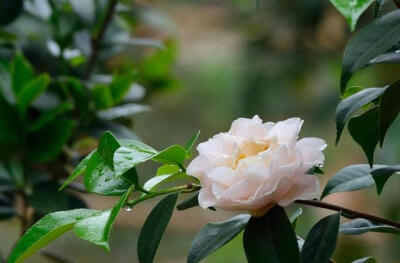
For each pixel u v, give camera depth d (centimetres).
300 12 298
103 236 108
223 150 112
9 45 182
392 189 282
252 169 109
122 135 167
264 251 111
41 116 166
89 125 168
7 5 170
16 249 111
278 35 304
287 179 110
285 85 310
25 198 166
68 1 186
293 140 110
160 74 195
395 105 112
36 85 161
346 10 104
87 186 114
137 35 262
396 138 254
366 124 115
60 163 170
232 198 110
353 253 300
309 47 305
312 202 115
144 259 114
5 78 167
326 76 320
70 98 169
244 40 317
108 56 184
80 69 184
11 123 161
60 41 176
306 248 114
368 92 115
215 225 116
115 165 110
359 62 107
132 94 183
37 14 186
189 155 115
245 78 314
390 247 306
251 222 112
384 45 107
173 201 115
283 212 112
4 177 165
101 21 176
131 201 114
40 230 112
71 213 113
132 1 218
